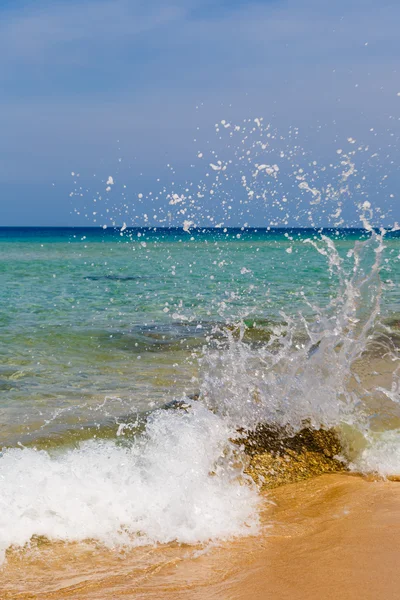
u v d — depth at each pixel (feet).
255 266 55.16
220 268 53.78
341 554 7.47
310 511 9.02
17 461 9.53
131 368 17.43
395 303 30.37
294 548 7.79
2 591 6.82
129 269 55.42
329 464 10.78
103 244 119.55
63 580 7.09
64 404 13.79
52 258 74.23
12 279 46.32
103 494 8.93
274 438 11.12
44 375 16.58
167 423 11.14
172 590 6.78
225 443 10.75
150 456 10.04
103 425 12.15
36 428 12.00
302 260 62.13
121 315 27.37
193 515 8.70
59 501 8.70
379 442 11.32
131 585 6.93
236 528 8.48
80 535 8.27
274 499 9.53
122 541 8.16
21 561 7.59
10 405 13.64
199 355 19.12
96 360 18.47
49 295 35.47
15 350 19.81
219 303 31.12
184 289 38.11
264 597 6.53
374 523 8.38
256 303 31.07
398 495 9.48
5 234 239.71
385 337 20.06
